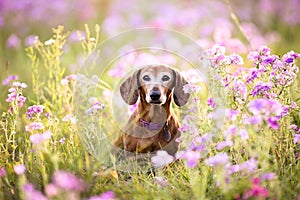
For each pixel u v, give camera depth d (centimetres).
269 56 390
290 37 833
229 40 623
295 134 363
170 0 959
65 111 459
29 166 375
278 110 320
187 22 811
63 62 688
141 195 341
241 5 906
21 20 866
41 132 418
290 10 874
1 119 448
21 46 798
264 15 882
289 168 352
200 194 323
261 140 340
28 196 300
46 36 837
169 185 360
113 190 354
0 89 519
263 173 327
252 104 325
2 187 355
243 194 321
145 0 969
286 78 385
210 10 873
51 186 306
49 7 894
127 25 826
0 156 389
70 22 894
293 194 332
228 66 413
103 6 973
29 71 621
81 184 330
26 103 513
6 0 878
